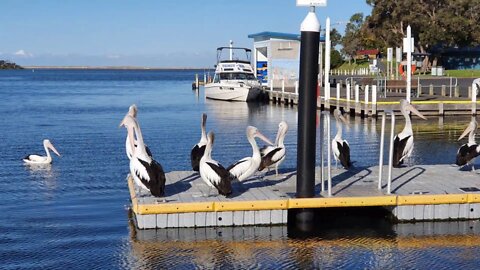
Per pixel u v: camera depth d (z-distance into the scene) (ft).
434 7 232.12
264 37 173.78
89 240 39.04
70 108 144.25
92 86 296.71
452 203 40.86
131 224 42.27
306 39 37.93
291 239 38.88
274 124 105.09
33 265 35.04
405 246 37.86
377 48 282.56
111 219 43.60
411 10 233.14
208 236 38.78
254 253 36.73
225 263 35.24
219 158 69.31
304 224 40.47
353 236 39.45
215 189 42.14
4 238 39.65
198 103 157.48
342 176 46.91
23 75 592.60
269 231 39.45
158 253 36.63
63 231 40.93
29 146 80.23
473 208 41.14
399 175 47.09
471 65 264.93
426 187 43.01
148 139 85.46
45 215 44.83
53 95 206.39
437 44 243.81
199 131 95.20
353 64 320.70
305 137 39.14
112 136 90.07
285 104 146.72
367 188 42.70
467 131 49.65
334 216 43.47
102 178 58.03
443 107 109.09
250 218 39.40
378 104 108.68
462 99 119.34
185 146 78.59
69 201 49.01
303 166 39.50
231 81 164.55
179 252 36.73
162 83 345.10
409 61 107.04
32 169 63.00
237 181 42.93
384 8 242.37
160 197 40.06
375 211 43.73
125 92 228.63
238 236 38.96
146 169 39.65
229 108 140.26
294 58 170.60
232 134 91.04
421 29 231.09
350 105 112.57
